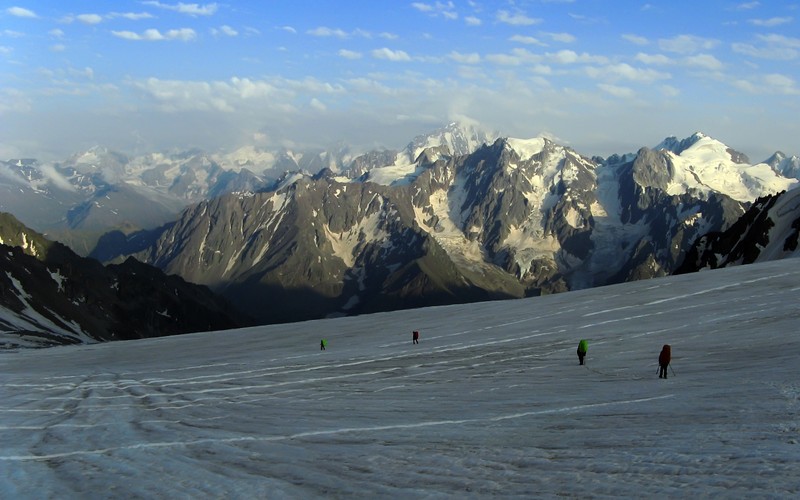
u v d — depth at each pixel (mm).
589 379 39250
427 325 92938
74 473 19094
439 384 42031
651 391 31812
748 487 13836
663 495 13867
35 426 30141
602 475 15953
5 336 148875
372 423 27250
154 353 96812
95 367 78312
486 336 72062
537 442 21031
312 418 29703
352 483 16734
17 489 17469
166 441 24328
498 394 35375
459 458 19062
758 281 90312
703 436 19578
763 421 21203
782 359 39250
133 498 16203
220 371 60000
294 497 15648
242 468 19078
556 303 100188
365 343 78562
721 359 42562
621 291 103125
